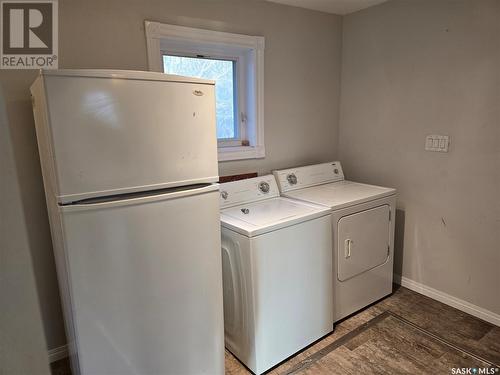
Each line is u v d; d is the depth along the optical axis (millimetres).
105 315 1323
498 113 2002
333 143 3000
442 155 2303
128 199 1304
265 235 1743
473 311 2289
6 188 613
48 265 1852
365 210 2252
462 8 2080
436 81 2270
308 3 2502
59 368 1882
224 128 2535
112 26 1833
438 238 2412
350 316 2324
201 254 1513
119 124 1256
